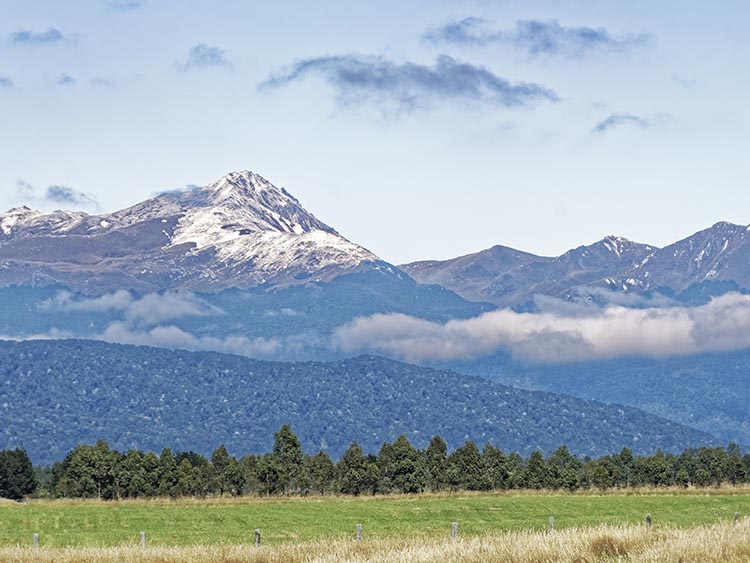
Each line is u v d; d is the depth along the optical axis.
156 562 97.06
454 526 105.00
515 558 80.50
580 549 82.06
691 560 75.69
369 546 99.38
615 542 83.75
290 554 96.62
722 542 79.31
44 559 101.31
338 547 98.44
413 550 87.75
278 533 169.12
